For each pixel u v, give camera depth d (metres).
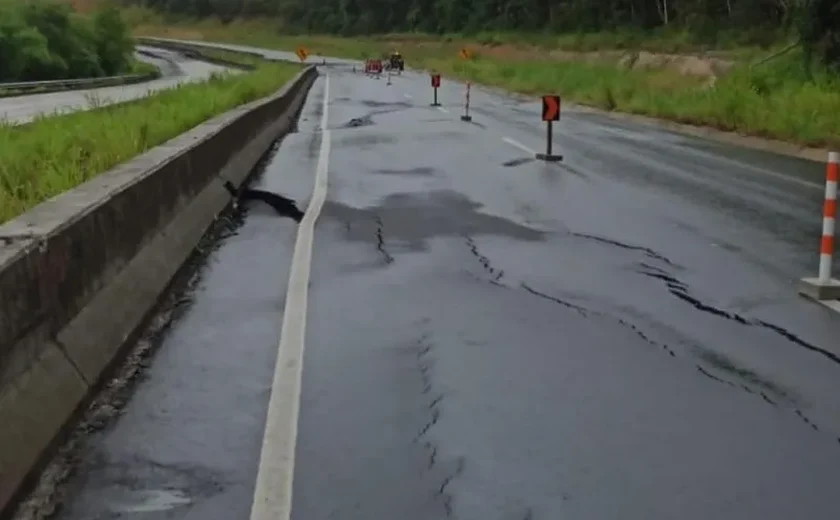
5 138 14.55
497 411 5.77
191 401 5.92
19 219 6.07
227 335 7.30
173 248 9.38
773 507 4.64
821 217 12.67
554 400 5.95
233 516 4.50
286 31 152.25
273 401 5.92
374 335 7.26
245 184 15.72
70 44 77.62
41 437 4.90
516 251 10.36
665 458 5.16
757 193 14.84
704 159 19.70
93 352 6.08
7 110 34.53
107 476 4.89
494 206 13.38
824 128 21.97
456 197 14.17
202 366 6.57
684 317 7.84
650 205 13.57
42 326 5.38
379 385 6.19
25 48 69.62
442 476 4.93
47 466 4.96
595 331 7.41
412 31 129.12
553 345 7.05
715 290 8.73
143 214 8.45
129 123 17.56
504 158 19.58
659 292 8.65
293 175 16.97
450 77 67.19
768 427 5.59
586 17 93.88
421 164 18.47
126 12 180.50
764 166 18.50
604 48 81.44
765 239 11.12
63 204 6.73
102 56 83.12
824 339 7.27
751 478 4.94
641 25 87.94
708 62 52.44
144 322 7.48
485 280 9.03
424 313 7.87
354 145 22.33
